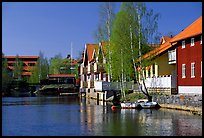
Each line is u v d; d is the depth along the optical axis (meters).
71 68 145.62
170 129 25.78
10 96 83.38
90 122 30.27
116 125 28.19
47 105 51.62
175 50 50.72
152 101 45.09
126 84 56.25
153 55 49.38
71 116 35.22
